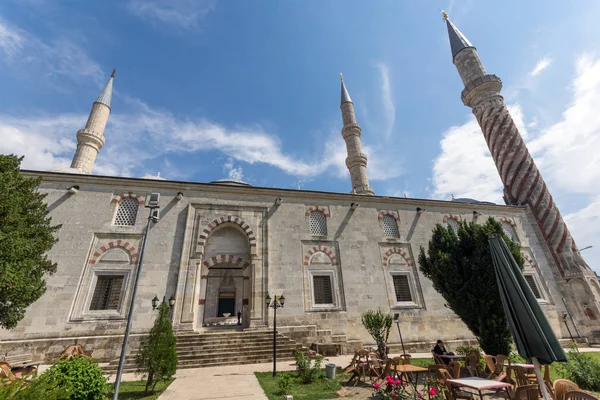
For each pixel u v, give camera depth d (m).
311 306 17.33
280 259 17.95
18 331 13.27
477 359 10.16
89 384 6.81
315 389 9.21
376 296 18.47
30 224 12.20
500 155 26.33
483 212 23.44
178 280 15.88
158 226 16.88
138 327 14.48
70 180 16.67
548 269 22.50
